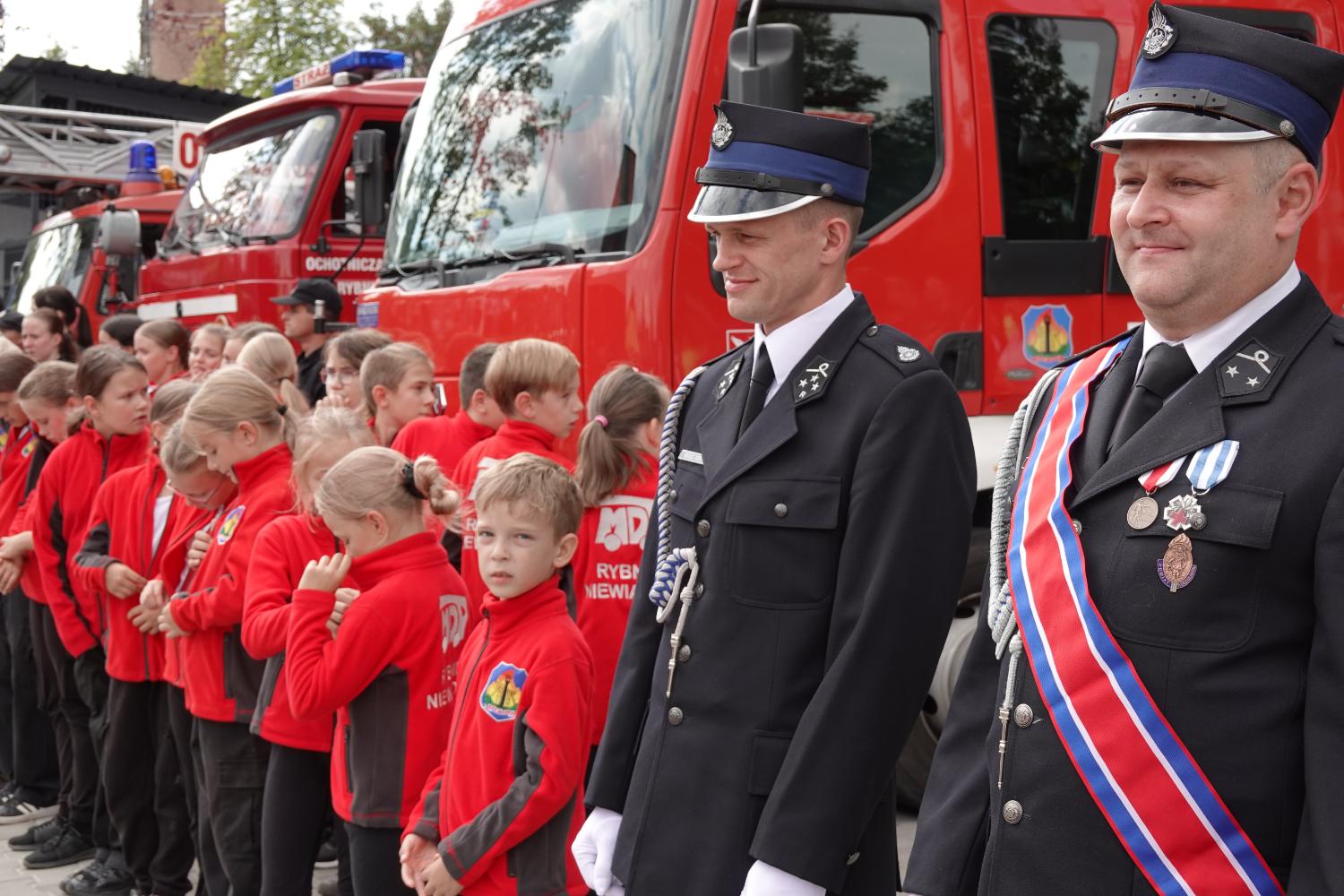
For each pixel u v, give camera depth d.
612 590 3.75
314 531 3.60
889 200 4.50
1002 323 4.59
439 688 3.32
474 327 4.91
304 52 21.97
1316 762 1.54
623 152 4.60
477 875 2.85
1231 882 1.61
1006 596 1.86
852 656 2.15
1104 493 1.76
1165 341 1.79
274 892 3.56
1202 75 1.71
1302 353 1.69
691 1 4.50
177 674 4.09
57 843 5.12
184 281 8.60
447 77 5.61
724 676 2.27
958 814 1.88
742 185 2.35
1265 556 1.61
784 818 2.12
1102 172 4.75
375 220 6.90
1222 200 1.69
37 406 5.53
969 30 4.62
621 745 2.47
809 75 4.48
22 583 5.43
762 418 2.34
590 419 3.79
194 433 3.87
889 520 2.19
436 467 3.33
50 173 13.65
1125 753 1.66
